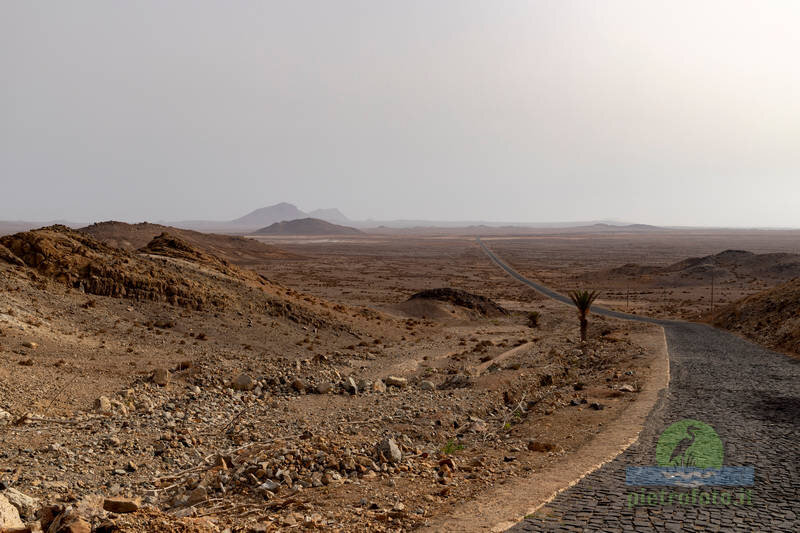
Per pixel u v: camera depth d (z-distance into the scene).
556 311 78.38
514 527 9.27
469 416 20.92
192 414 20.64
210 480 13.02
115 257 43.47
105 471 14.21
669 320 66.31
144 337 33.78
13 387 20.16
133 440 16.88
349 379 26.70
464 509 10.37
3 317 28.97
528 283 131.50
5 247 39.22
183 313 40.72
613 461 13.40
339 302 83.62
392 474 13.30
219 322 40.78
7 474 12.80
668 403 20.28
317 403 23.42
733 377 25.83
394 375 32.56
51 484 12.58
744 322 49.47
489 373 30.84
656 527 9.24
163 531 8.49
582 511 10.05
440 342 49.44
